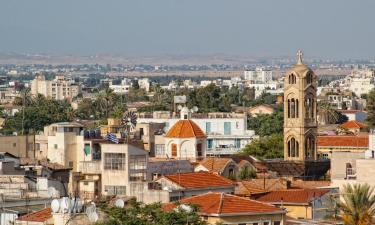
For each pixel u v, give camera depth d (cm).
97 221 16975
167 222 17250
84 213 17000
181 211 17562
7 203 19725
